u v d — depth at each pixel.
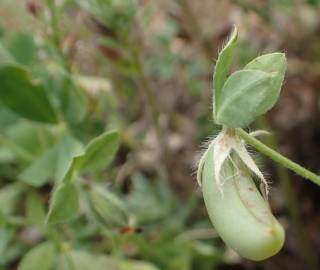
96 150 0.13
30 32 0.17
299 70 0.22
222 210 0.10
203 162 0.10
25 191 0.18
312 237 0.20
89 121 0.17
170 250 0.18
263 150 0.10
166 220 0.19
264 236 0.09
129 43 0.17
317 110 0.22
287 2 0.21
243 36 0.20
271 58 0.10
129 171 0.20
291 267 0.19
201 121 0.21
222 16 0.23
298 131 0.22
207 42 0.21
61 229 0.17
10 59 0.17
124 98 0.22
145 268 0.17
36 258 0.16
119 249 0.17
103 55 0.17
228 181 0.10
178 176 0.21
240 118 0.10
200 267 0.18
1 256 0.16
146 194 0.19
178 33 0.21
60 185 0.12
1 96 0.15
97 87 0.19
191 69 0.21
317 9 0.22
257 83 0.09
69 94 0.16
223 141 0.10
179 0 0.21
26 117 0.16
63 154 0.15
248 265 0.19
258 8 0.20
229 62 0.10
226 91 0.10
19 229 0.20
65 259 0.16
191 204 0.19
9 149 0.18
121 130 0.20
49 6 0.16
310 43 0.22
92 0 0.16
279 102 0.22
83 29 0.18
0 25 0.20
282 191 0.19
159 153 0.21
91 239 0.19
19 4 0.19
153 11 0.21
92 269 0.16
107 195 0.13
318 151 0.21
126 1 0.16
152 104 0.19
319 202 0.20
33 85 0.15
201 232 0.19
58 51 0.17
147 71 0.21
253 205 0.10
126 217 0.13
